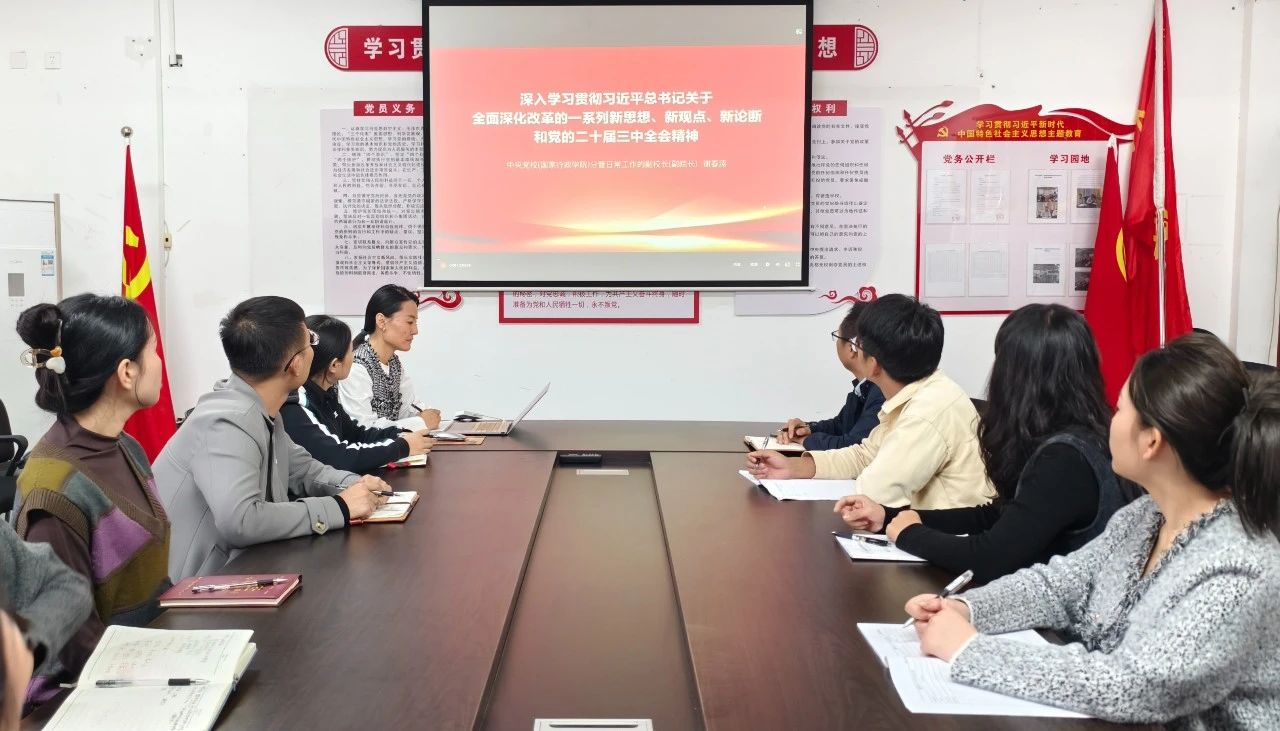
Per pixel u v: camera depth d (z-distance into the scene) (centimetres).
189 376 416
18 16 400
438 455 292
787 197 408
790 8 400
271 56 405
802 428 324
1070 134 408
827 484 245
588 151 408
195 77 405
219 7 403
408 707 114
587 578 182
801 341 417
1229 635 103
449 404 420
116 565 157
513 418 420
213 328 414
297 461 236
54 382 152
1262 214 404
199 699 112
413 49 407
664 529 201
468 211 410
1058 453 158
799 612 148
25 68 402
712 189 409
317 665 127
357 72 407
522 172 409
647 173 409
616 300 416
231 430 189
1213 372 110
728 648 133
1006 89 407
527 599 170
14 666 65
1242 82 403
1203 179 409
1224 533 109
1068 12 403
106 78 404
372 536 194
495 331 418
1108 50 404
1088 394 163
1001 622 134
